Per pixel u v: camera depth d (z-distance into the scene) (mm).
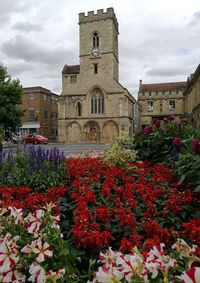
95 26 53250
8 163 6402
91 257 2947
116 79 55906
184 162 5031
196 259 2270
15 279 2307
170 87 73000
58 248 2541
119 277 2092
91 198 4230
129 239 3229
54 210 3998
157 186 4883
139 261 2121
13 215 3131
